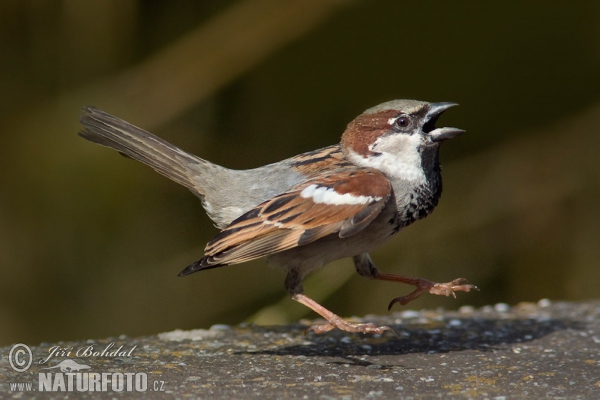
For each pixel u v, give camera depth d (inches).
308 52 533.6
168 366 303.0
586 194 534.6
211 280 530.3
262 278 531.2
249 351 329.7
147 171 535.5
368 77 536.4
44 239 521.0
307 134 548.4
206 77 526.3
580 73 530.3
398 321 384.5
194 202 540.1
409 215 335.0
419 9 522.0
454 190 546.0
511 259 539.5
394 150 334.6
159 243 533.0
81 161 521.3
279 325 380.2
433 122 340.5
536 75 534.0
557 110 538.3
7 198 518.3
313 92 539.5
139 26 534.9
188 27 537.3
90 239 525.7
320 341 347.6
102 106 519.5
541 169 540.4
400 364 312.8
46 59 523.8
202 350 331.0
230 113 549.6
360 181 323.9
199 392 269.6
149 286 527.2
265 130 548.7
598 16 517.3
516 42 528.1
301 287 337.4
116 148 363.9
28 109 524.4
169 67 525.3
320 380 289.0
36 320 512.7
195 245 534.6
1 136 520.1
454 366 310.8
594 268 527.5
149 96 524.4
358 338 352.2
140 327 518.3
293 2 522.3
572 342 346.3
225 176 351.3
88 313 517.7
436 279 539.2
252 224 324.2
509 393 277.1
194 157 358.9
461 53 530.9
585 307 417.7
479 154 546.6
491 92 537.6
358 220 319.9
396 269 539.2
